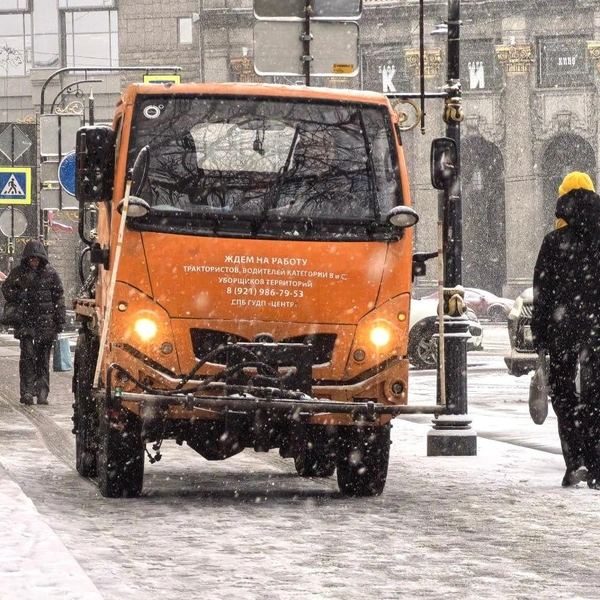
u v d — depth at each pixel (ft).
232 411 43.21
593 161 313.32
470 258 325.83
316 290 44.65
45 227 196.95
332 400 44.65
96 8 306.76
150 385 44.11
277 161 45.19
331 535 37.93
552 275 48.01
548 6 309.83
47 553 30.58
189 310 44.11
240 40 310.86
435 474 52.70
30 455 58.80
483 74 316.81
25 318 86.28
